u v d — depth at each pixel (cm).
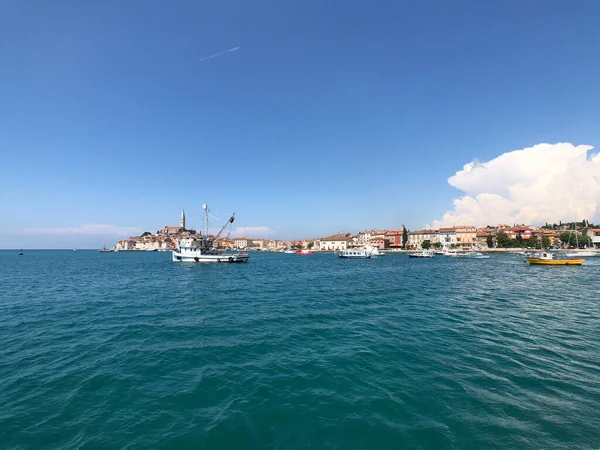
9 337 1856
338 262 11562
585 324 2002
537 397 1035
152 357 1491
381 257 15288
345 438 843
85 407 1022
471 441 816
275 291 3822
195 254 10662
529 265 8169
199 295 3528
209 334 1886
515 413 942
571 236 16475
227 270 7700
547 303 2766
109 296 3503
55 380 1232
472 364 1333
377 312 2475
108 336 1862
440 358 1409
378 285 4356
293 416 951
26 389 1152
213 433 873
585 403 995
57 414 980
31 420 947
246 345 1661
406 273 6412
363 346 1603
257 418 944
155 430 891
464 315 2306
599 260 9850
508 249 16912
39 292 3891
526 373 1230
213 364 1392
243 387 1155
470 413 947
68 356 1516
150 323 2184
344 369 1303
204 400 1061
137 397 1086
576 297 3086
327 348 1587
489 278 5106
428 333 1827
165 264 10412
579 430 855
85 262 12494
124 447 821
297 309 2641
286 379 1216
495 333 1809
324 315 2388
